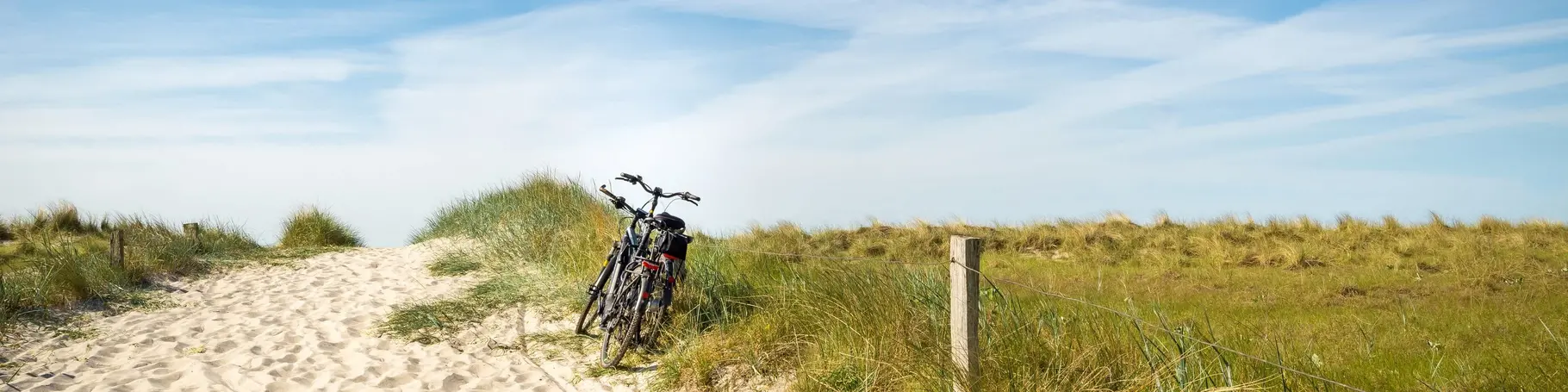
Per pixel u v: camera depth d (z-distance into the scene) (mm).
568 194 12828
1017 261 13219
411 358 6406
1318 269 11367
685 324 6363
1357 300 8664
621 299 5957
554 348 6617
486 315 7742
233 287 9633
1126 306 7832
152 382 5719
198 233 11867
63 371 6031
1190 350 4055
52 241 12102
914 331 4734
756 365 5410
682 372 5570
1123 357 4180
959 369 3906
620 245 6473
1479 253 11664
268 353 6566
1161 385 3904
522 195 13438
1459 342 6363
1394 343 6402
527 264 10008
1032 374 4137
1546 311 7652
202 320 7871
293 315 8031
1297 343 6301
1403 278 10133
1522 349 5941
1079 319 4738
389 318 7805
